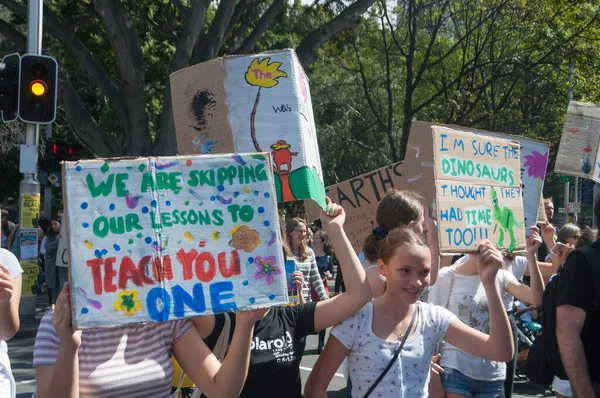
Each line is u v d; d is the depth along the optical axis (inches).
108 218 105.0
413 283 135.3
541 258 380.8
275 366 137.8
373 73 1352.1
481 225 179.0
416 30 1098.7
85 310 101.5
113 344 113.7
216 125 148.6
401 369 137.6
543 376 166.9
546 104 1199.6
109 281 103.4
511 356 144.1
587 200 1080.2
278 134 146.1
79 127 682.8
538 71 1109.1
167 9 812.6
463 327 144.5
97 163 106.0
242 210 110.6
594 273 139.8
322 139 1478.8
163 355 116.9
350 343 138.7
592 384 139.9
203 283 107.2
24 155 541.0
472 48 1165.1
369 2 680.4
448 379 189.9
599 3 1020.5
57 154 545.6
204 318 130.9
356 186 281.3
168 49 844.6
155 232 106.4
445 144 176.1
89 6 761.6
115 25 634.2
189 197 109.1
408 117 1050.7
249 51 688.4
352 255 138.8
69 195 104.0
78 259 102.7
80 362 111.0
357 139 1528.1
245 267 109.0
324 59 1328.7
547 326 150.3
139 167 107.7
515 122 1171.9
